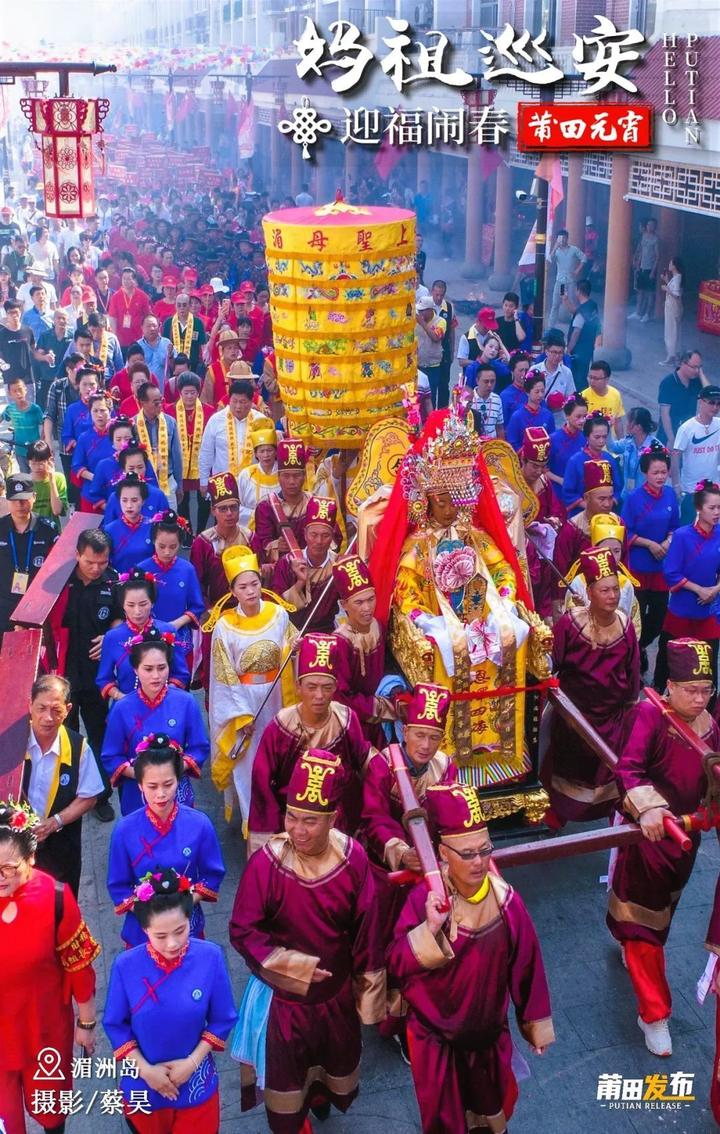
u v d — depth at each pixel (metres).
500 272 28.45
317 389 9.55
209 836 6.19
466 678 7.17
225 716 7.75
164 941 5.04
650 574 10.02
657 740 6.33
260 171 39.16
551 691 7.31
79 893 7.64
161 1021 5.12
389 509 7.47
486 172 27.75
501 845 7.66
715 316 22.92
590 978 6.87
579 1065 6.26
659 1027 6.31
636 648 7.71
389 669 7.83
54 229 28.98
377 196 34.00
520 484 8.40
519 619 7.33
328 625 8.55
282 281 9.34
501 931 5.15
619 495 11.05
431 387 17.03
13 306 16.84
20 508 9.19
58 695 6.33
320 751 5.37
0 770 6.14
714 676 6.32
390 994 6.05
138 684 7.00
